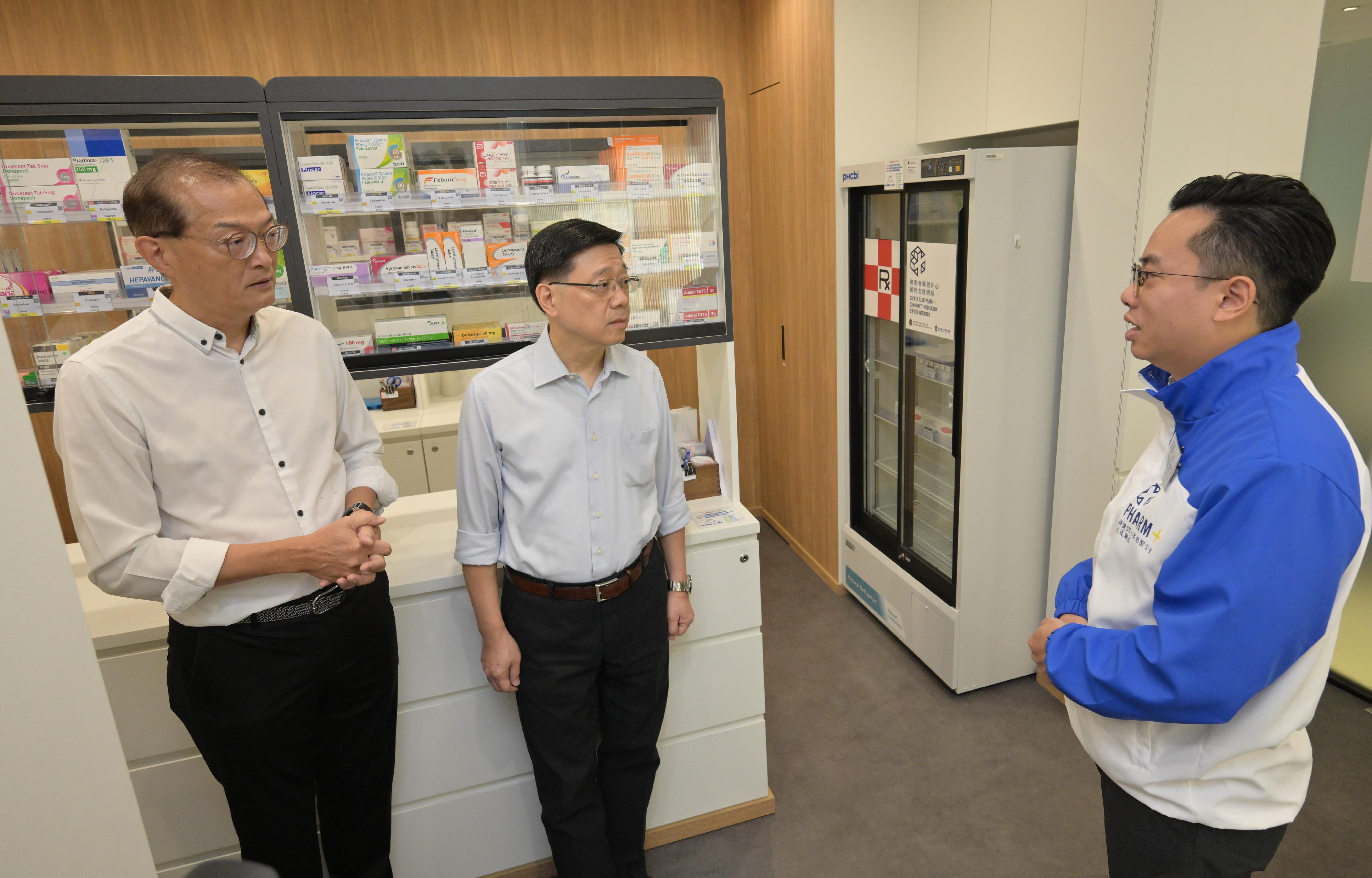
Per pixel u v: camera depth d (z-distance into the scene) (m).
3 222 1.69
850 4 3.01
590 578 1.69
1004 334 2.59
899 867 2.16
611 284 1.54
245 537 1.45
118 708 1.72
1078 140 2.43
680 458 2.01
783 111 3.61
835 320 3.37
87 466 1.30
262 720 1.49
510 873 2.14
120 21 3.21
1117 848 1.32
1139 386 2.36
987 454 2.67
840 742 2.70
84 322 1.84
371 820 1.81
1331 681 2.81
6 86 1.62
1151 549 1.18
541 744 1.78
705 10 3.85
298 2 3.35
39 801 0.56
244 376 1.43
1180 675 1.03
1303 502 0.98
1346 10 2.30
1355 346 2.48
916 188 2.72
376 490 1.67
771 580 3.92
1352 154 2.37
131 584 1.34
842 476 3.58
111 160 1.71
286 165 1.80
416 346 2.01
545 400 1.63
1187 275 1.09
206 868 0.73
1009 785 2.45
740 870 2.18
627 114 2.00
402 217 1.93
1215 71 2.15
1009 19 2.62
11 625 0.54
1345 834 2.15
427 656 1.92
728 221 2.14
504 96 1.89
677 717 2.19
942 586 2.92
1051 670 1.20
